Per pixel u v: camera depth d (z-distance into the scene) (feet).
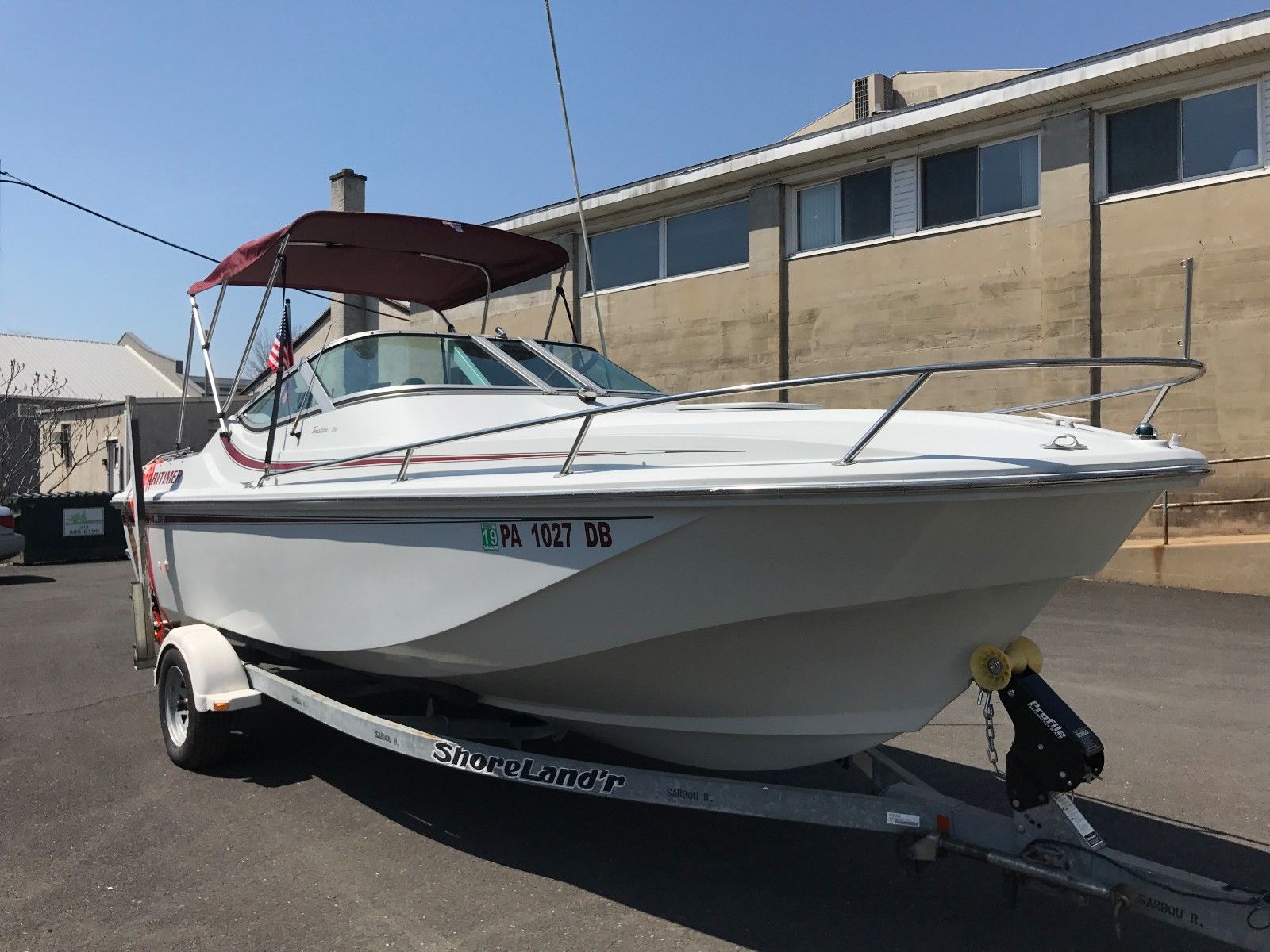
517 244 17.40
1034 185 36.27
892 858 11.63
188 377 19.53
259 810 13.29
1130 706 17.95
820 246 41.96
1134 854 11.45
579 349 16.49
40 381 103.55
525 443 11.84
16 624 29.55
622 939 9.59
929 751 15.51
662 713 10.80
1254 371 31.48
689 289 45.57
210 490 16.08
